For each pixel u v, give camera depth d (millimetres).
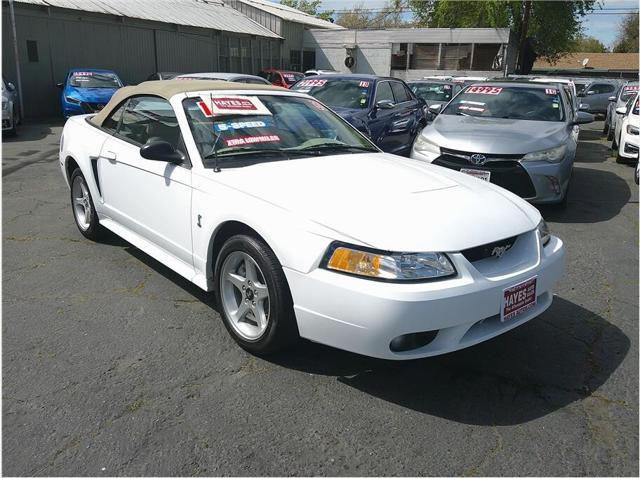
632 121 9891
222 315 3236
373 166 3469
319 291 2590
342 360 3072
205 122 3578
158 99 3922
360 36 30312
